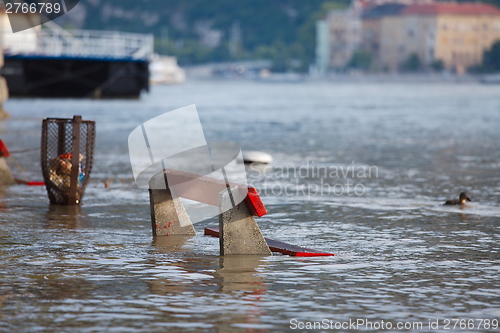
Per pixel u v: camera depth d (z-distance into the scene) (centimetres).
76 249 2908
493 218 3866
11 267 2572
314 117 16700
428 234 3378
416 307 2170
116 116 14525
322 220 3788
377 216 3925
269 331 1939
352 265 2698
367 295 2289
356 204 4378
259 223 3691
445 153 8169
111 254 2830
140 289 2312
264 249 2894
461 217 3897
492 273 2591
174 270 2573
